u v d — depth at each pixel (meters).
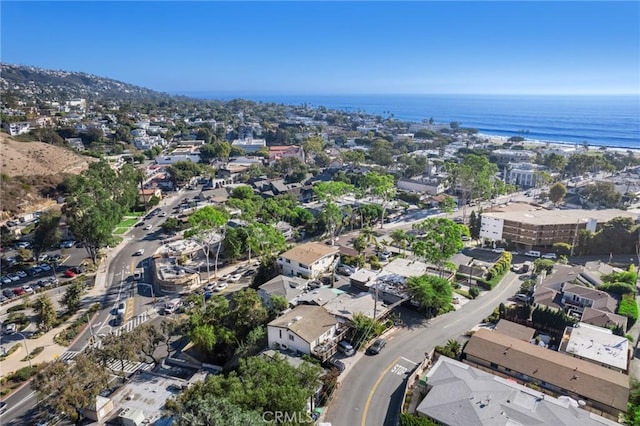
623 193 162.75
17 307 81.19
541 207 131.75
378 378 53.69
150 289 90.88
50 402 46.34
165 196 167.62
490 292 83.19
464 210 134.88
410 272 83.75
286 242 113.56
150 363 62.97
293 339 56.62
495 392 46.56
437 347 58.66
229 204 129.25
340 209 127.38
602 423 42.38
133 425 46.19
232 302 76.75
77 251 112.31
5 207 132.00
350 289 82.38
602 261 99.44
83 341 71.62
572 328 63.50
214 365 60.41
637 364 58.31
